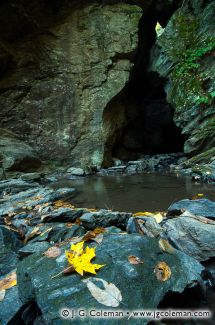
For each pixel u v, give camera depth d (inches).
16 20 358.6
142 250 89.7
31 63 374.9
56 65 383.6
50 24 384.5
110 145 413.7
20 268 89.1
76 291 75.4
